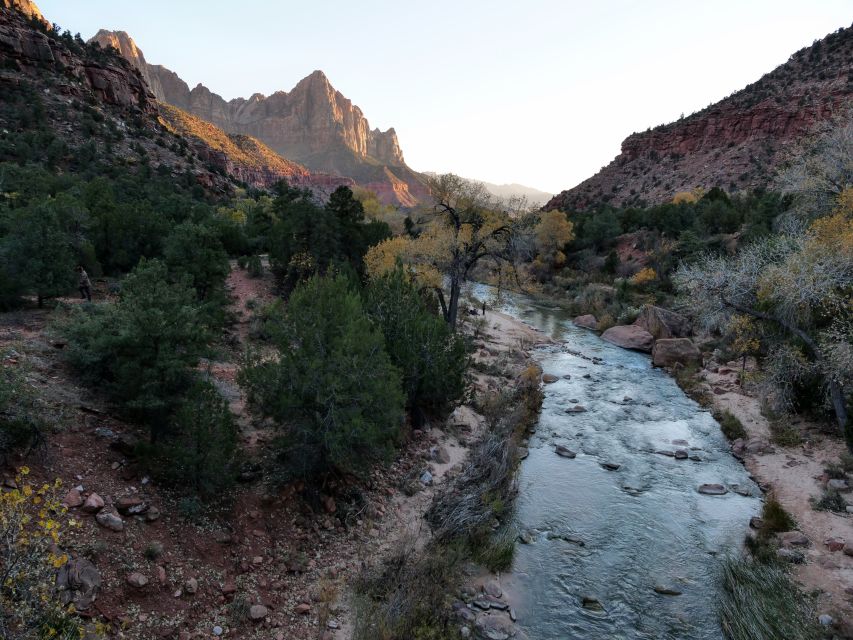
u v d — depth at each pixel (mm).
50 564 6051
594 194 133375
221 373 16891
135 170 73188
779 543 12867
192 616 8305
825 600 10602
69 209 23500
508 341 35312
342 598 9914
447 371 18266
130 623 7559
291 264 27609
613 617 10617
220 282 22109
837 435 18438
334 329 12633
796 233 23094
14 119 70875
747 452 18703
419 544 12180
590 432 20891
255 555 10117
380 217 63781
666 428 21500
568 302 51938
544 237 65062
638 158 143250
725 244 49594
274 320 13023
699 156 122438
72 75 91812
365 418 12359
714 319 22078
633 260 60312
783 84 119438
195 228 21656
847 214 21344
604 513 14758
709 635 10172
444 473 15805
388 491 14039
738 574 11500
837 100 98062
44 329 14875
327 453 12430
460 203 31422
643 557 12727
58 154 63688
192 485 10453
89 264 23109
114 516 8750
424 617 9523
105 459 10031
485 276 56188
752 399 23516
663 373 29688
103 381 11898
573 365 30953
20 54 84875
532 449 19016
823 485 15453
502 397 22078
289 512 11609
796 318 19328
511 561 12289
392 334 18234
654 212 68000
